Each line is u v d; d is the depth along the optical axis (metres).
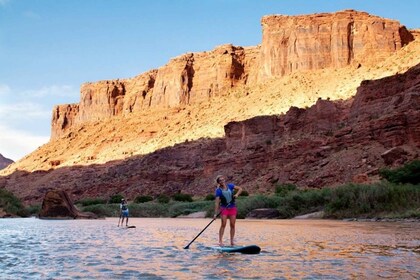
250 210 50.94
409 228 25.38
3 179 191.50
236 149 111.69
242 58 183.88
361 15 151.38
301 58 151.75
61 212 51.19
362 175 64.19
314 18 155.50
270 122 108.19
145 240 19.62
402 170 54.94
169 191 119.50
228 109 155.75
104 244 17.73
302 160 86.38
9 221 43.97
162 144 154.12
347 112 98.44
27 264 12.05
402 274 9.95
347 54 145.62
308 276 9.84
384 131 74.25
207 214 60.09
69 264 12.00
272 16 164.75
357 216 39.69
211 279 9.60
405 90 82.62
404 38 145.50
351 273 10.14
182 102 185.50
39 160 197.38
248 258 12.87
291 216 47.50
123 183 132.50
